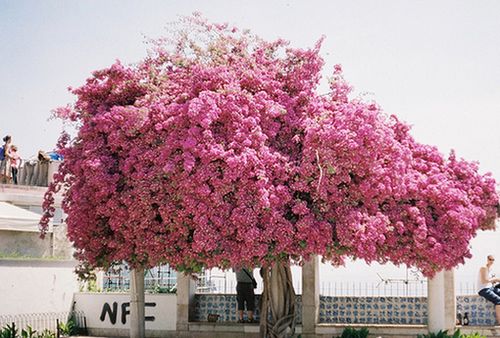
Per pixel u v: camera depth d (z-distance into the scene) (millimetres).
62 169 17438
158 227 15742
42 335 20328
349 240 15484
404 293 21062
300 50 17266
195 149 15195
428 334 19031
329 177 15609
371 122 15820
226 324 21281
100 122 16438
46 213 17984
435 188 17047
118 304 22703
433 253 16375
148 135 16016
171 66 17609
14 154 25547
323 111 16453
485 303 20406
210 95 15648
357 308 21328
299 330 20719
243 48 17422
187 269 16328
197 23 17578
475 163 18719
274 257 15695
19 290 21078
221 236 15273
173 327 21891
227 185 15148
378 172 15797
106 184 15953
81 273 18266
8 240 22203
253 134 15602
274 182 15672
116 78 17188
